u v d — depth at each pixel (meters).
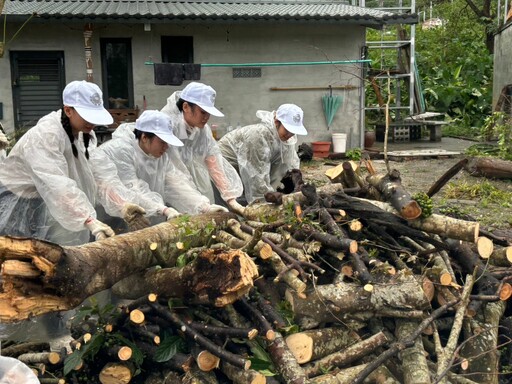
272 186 7.07
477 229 4.32
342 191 5.02
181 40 15.51
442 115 21.27
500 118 16.14
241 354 3.87
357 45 15.87
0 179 5.12
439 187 5.73
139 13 14.27
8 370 2.91
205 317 3.99
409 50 18.50
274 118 6.70
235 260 3.68
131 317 3.89
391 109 18.52
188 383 3.78
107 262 3.86
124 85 15.38
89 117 4.83
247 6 16.75
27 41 14.80
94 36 15.02
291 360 3.73
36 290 3.46
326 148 15.51
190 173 6.36
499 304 4.54
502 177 11.95
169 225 4.47
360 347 3.92
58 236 5.30
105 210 5.48
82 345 4.02
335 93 15.97
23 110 15.00
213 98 6.00
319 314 4.00
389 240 4.64
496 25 22.95
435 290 4.34
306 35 15.73
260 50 15.69
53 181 4.87
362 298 4.03
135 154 5.63
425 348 4.19
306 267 4.15
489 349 4.18
